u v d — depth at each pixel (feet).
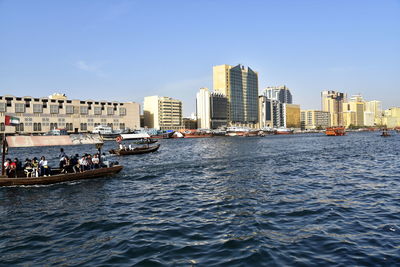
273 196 64.39
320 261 33.37
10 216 55.06
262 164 124.47
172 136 531.09
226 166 119.55
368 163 119.34
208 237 41.65
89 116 563.48
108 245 40.14
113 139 458.91
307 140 362.74
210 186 78.54
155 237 42.32
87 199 67.31
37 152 237.04
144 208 58.44
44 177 82.94
